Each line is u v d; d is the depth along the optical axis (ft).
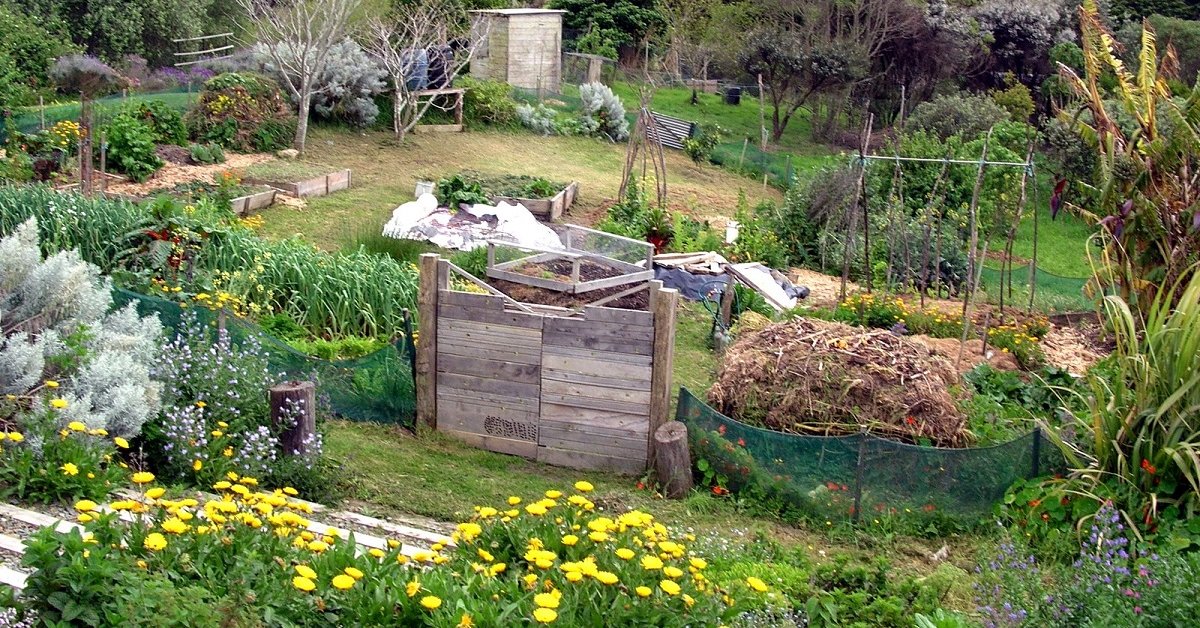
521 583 15.78
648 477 29.17
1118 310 27.68
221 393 25.55
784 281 53.26
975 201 45.75
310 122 73.05
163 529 14.98
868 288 49.75
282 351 30.50
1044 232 85.87
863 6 112.27
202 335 29.14
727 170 90.12
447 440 30.89
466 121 83.20
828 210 63.46
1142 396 25.46
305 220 53.98
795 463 27.61
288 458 25.03
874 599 20.97
